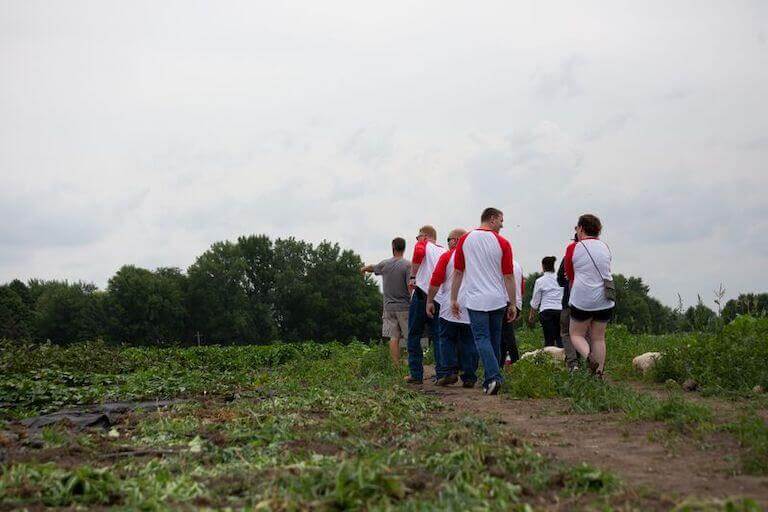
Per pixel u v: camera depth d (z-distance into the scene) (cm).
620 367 1246
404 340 1413
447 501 418
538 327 2353
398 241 1359
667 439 623
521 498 448
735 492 450
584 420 761
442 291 1159
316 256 9512
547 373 1048
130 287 8388
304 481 454
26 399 1080
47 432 693
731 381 973
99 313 8525
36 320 8838
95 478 488
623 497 439
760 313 1251
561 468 503
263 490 463
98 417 845
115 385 1308
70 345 1905
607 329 1844
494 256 1047
